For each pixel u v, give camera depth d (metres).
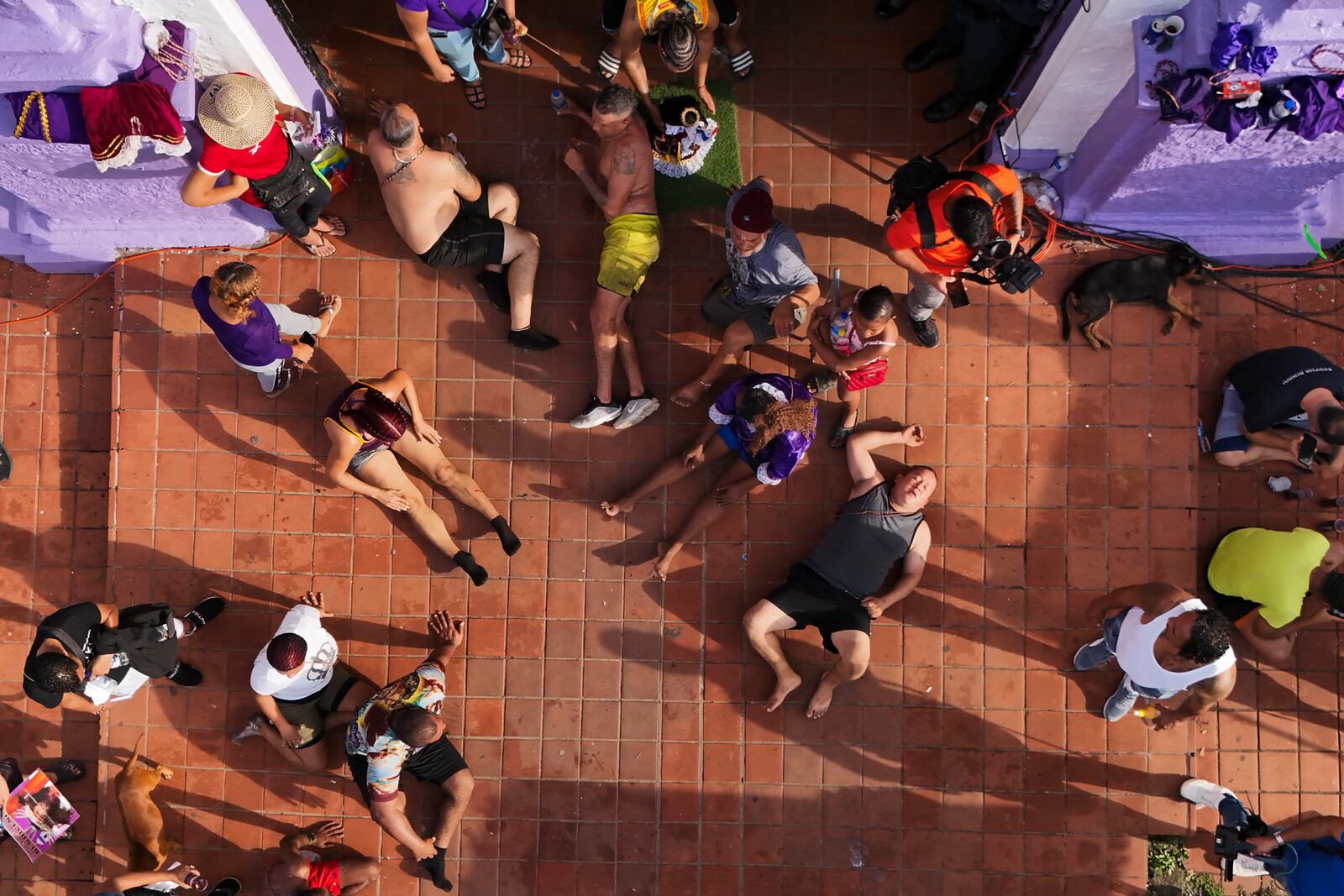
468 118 5.89
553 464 5.82
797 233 5.84
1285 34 3.98
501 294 5.68
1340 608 4.88
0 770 5.84
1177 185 5.19
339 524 5.80
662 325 5.85
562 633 5.78
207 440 5.82
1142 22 4.20
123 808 5.51
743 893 5.68
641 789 5.73
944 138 5.84
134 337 5.85
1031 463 5.77
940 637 5.75
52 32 3.92
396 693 5.19
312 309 5.86
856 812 5.70
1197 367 5.77
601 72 5.71
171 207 5.48
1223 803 5.42
